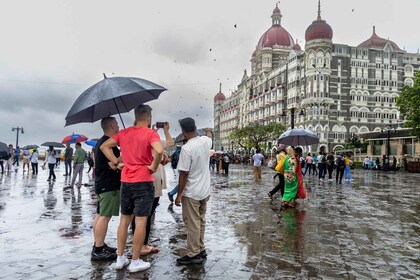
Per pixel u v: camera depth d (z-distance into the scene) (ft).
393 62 248.11
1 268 16.29
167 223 26.58
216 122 462.19
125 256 18.06
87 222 26.61
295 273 16.06
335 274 16.03
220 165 101.14
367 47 246.68
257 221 27.94
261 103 305.53
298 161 35.55
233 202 38.55
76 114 17.52
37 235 22.57
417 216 31.37
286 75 265.34
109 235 22.67
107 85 16.79
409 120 124.57
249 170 124.57
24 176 72.38
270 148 259.19
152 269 16.26
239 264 17.19
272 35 318.04
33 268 16.30
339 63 237.25
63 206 33.76
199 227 17.38
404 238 23.03
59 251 19.06
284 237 22.75
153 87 17.89
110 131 17.76
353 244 21.27
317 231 24.59
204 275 15.56
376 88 242.58
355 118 237.04
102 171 17.39
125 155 16.16
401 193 51.52
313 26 232.94
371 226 26.68
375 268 16.97
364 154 197.36
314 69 228.22
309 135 46.44
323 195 46.78
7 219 27.58
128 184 15.90
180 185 17.03
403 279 15.57
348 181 74.49
